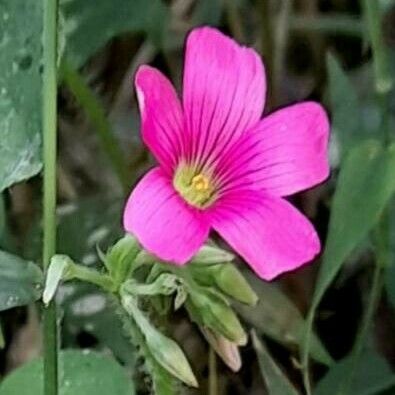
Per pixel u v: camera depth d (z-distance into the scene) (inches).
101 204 7.5
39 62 5.7
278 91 8.3
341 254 6.0
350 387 6.9
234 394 7.8
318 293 6.1
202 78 5.6
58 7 5.5
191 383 5.3
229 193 5.5
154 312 5.7
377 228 6.6
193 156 5.6
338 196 6.0
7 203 7.7
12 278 5.5
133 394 6.1
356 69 8.5
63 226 7.4
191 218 5.2
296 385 7.7
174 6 8.4
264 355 6.2
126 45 8.4
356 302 8.0
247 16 8.7
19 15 5.7
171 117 5.4
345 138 7.4
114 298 5.6
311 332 6.8
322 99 8.5
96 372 6.1
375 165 6.0
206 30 5.6
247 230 5.3
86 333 7.6
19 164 5.7
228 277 5.4
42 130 5.7
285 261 5.3
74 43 7.1
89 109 7.1
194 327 7.7
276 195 5.5
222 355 5.5
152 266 5.6
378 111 7.5
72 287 7.2
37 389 6.2
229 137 5.6
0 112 5.7
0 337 6.4
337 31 8.5
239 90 5.6
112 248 5.4
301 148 5.6
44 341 5.5
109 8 7.2
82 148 8.2
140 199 5.2
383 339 7.9
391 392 7.1
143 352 5.5
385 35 8.4
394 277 6.9
